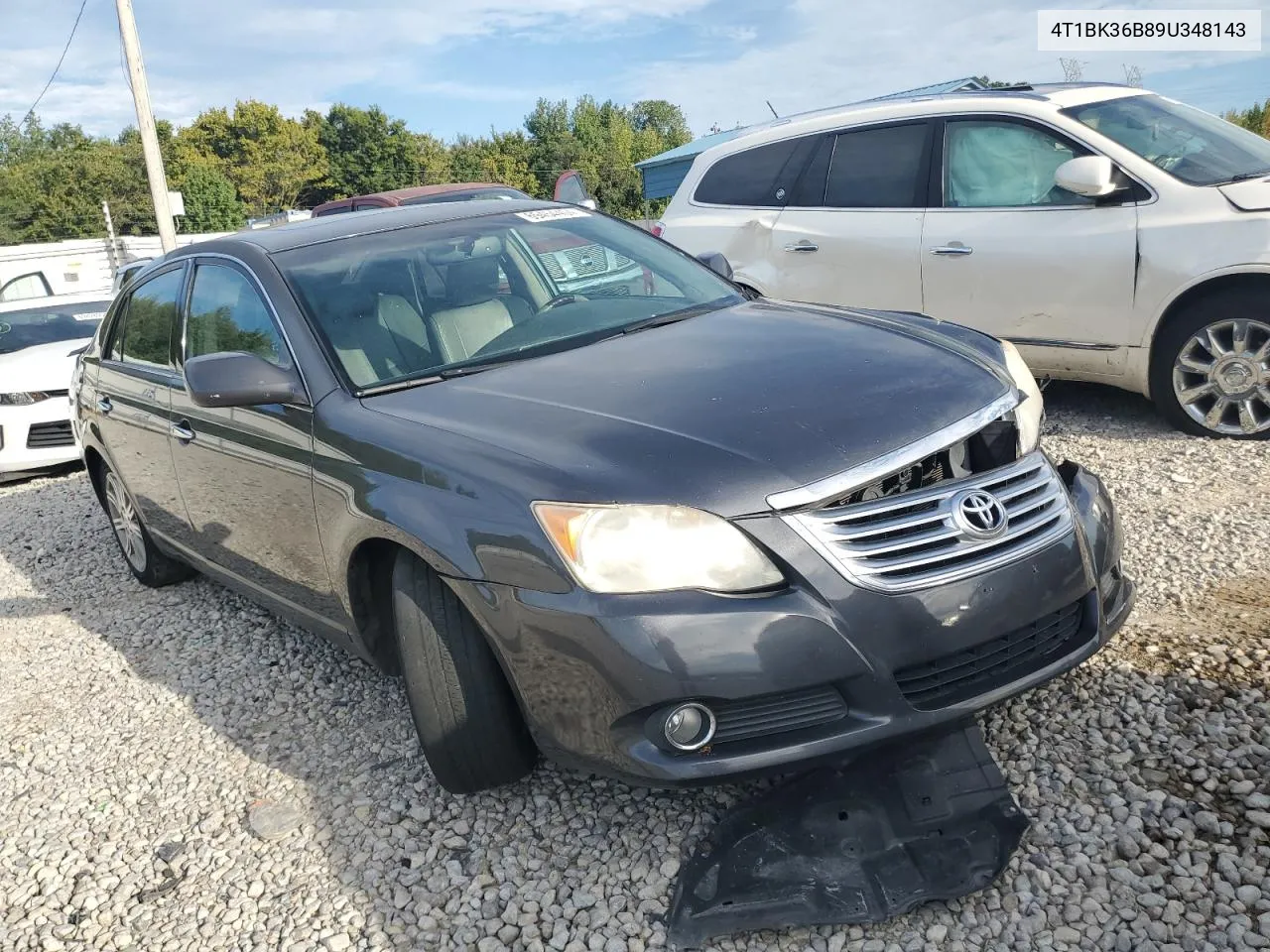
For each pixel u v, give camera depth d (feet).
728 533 7.82
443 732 9.15
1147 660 10.40
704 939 7.66
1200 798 8.39
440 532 8.61
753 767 7.79
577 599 7.86
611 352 10.55
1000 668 8.43
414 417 9.61
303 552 10.91
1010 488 8.70
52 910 9.43
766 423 8.46
